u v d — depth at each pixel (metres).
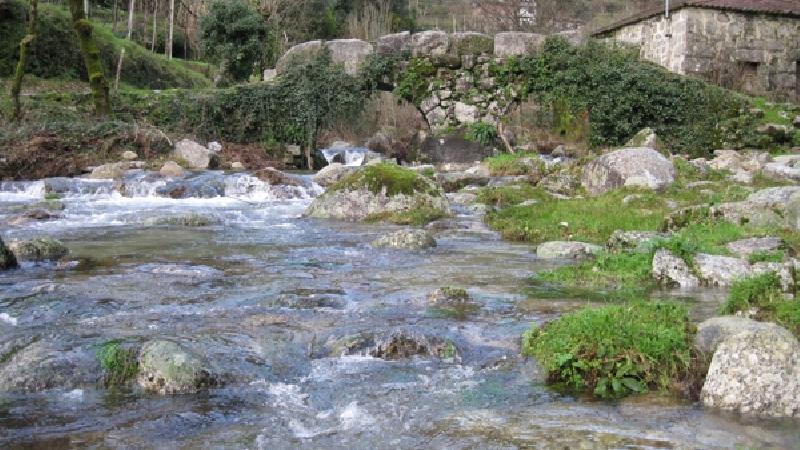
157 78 38.25
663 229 11.25
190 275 8.38
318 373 5.24
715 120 24.41
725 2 27.66
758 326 5.13
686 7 27.16
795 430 4.22
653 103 24.69
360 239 11.34
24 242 9.32
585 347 5.17
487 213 13.62
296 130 25.70
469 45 25.89
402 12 58.34
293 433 4.27
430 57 25.91
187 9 49.44
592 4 49.31
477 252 10.27
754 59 27.89
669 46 28.09
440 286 7.89
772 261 8.27
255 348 5.63
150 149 21.23
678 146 24.52
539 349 5.43
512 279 8.30
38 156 19.06
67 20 32.19
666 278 8.05
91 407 4.63
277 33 43.00
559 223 12.08
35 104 23.38
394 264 9.27
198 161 21.06
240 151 24.36
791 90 28.34
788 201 10.73
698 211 11.20
